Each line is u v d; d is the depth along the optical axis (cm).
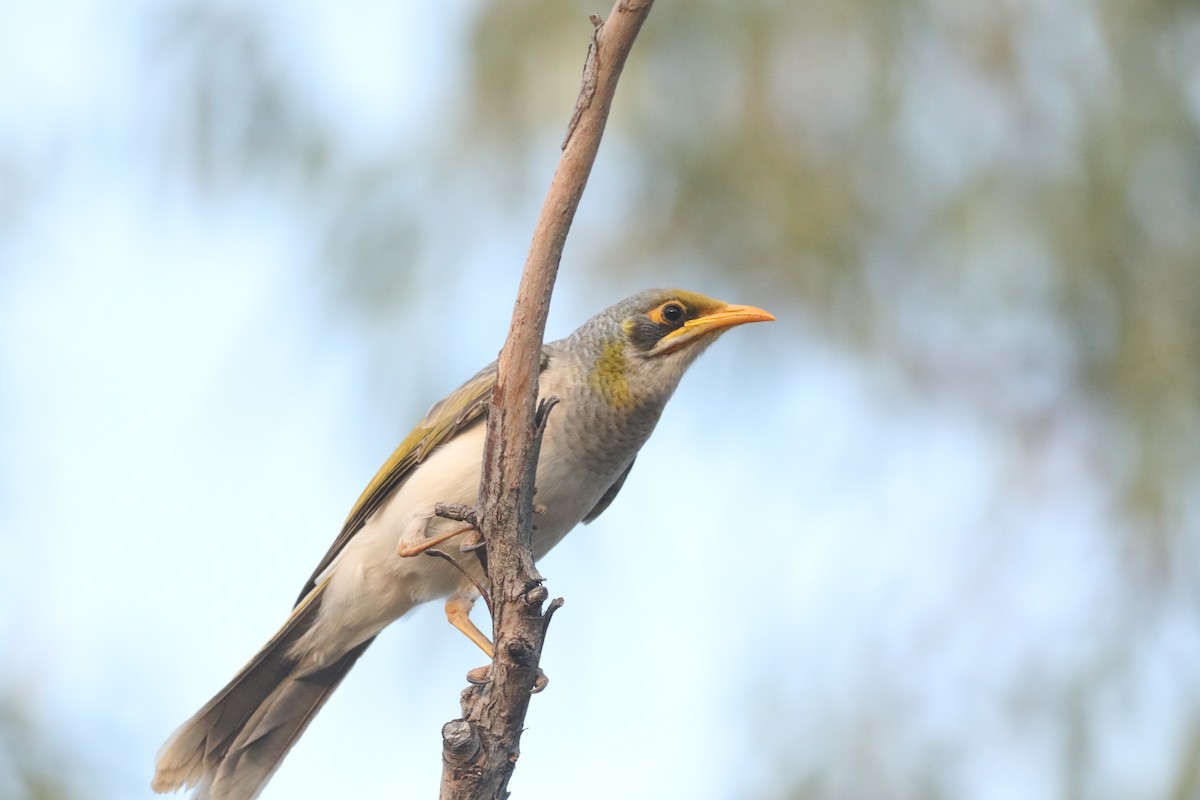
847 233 1313
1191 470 1266
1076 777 1142
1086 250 1303
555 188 736
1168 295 1312
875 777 1155
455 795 769
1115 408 1323
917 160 1312
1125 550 1259
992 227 1305
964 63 1327
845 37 1296
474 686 789
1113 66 1316
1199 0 1334
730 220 1307
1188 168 1327
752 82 1291
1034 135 1323
